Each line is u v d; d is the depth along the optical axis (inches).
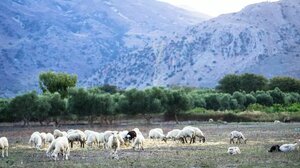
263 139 2395.4
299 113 4968.0
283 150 1721.2
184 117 5137.8
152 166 1366.9
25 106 4756.4
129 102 4849.9
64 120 5310.0
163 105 4923.7
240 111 5452.8
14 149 2071.9
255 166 1325.0
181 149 1921.8
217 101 5836.6
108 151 1888.5
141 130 3518.7
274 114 4899.1
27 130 3838.6
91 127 4138.8
